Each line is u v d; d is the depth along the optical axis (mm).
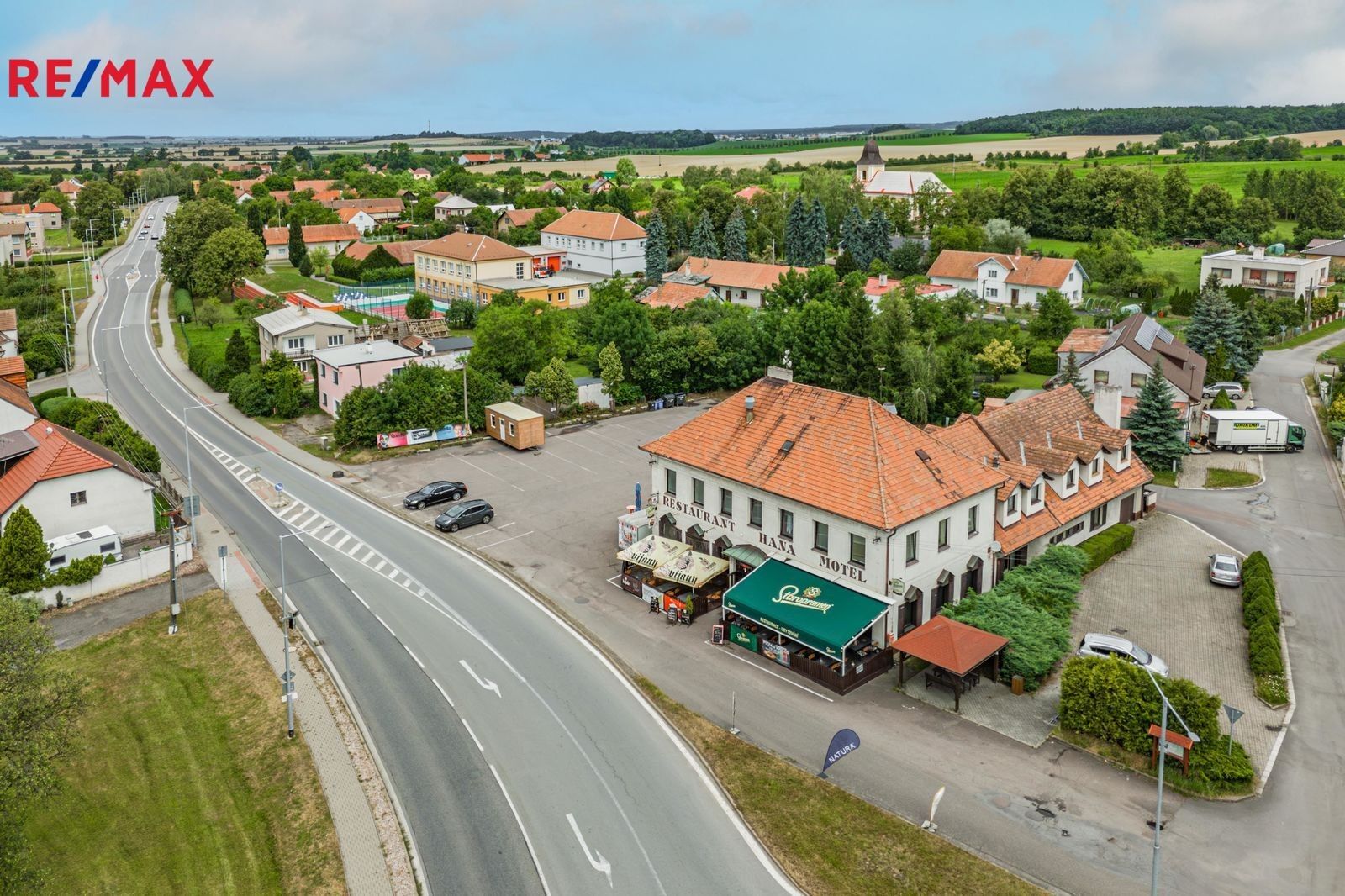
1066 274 142250
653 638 51875
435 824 37344
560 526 67625
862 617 47156
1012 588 52031
